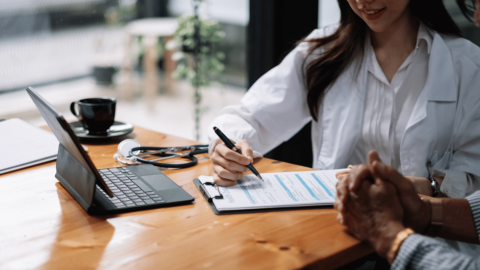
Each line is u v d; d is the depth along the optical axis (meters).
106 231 0.75
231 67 4.25
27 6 3.90
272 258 0.67
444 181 1.15
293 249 0.70
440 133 1.23
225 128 1.25
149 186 0.92
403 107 1.27
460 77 1.22
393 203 0.74
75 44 4.35
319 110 1.40
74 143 0.76
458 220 0.82
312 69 1.36
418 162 1.21
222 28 4.09
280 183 0.94
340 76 1.35
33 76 4.09
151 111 4.18
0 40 3.80
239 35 4.08
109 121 1.25
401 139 1.27
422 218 0.81
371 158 0.76
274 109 1.37
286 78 1.40
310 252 0.69
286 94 1.39
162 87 4.91
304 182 0.95
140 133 1.33
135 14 4.68
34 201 0.86
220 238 0.73
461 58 1.22
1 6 3.74
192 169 1.05
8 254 0.68
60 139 0.91
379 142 1.30
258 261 0.66
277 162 1.11
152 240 0.72
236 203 0.84
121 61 4.55
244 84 4.22
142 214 0.81
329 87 1.36
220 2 4.00
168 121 3.93
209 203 0.86
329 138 1.35
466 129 1.22
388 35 1.29
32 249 0.69
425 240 0.69
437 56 1.22
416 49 1.25
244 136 1.25
